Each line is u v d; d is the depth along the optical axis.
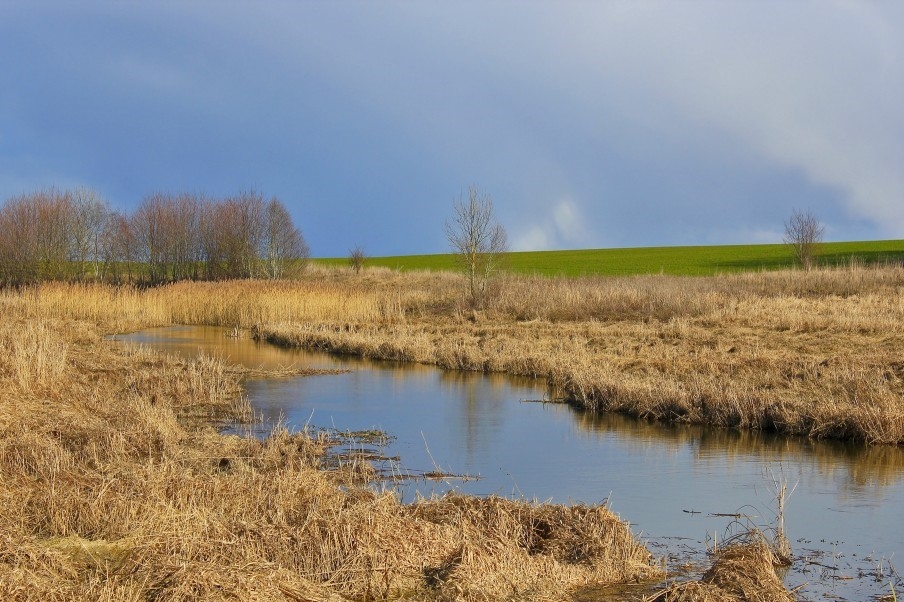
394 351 26.58
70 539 7.94
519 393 19.94
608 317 31.70
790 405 15.77
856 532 9.91
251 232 62.41
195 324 39.53
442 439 14.91
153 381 18.72
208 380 19.83
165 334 33.94
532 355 23.64
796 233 57.94
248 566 7.20
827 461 13.27
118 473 9.95
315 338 29.88
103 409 14.62
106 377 18.97
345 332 30.91
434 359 25.30
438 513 9.25
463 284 44.69
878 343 22.38
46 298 36.50
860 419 14.54
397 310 38.28
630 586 8.02
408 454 13.80
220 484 9.45
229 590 6.72
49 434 12.35
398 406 18.19
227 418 16.53
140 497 8.74
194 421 16.03
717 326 27.25
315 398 19.14
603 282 39.84
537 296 35.25
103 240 61.72
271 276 61.16
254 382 21.47
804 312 28.47
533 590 7.60
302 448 13.51
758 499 11.23
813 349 22.02
